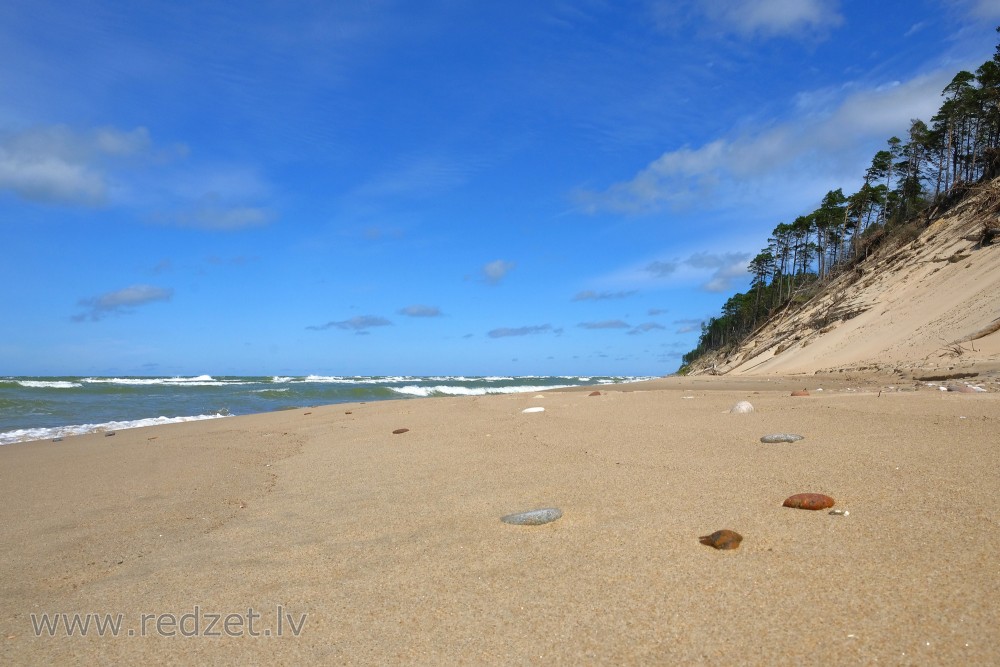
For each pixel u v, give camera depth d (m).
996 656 1.94
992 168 33.69
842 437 5.34
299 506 4.81
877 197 48.22
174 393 30.75
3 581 3.45
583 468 5.21
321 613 2.73
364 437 8.65
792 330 34.53
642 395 12.49
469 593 2.81
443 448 6.96
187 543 4.00
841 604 2.38
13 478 7.00
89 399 25.69
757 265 67.50
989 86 37.25
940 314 20.08
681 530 3.37
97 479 6.66
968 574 2.50
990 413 5.66
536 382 97.62
